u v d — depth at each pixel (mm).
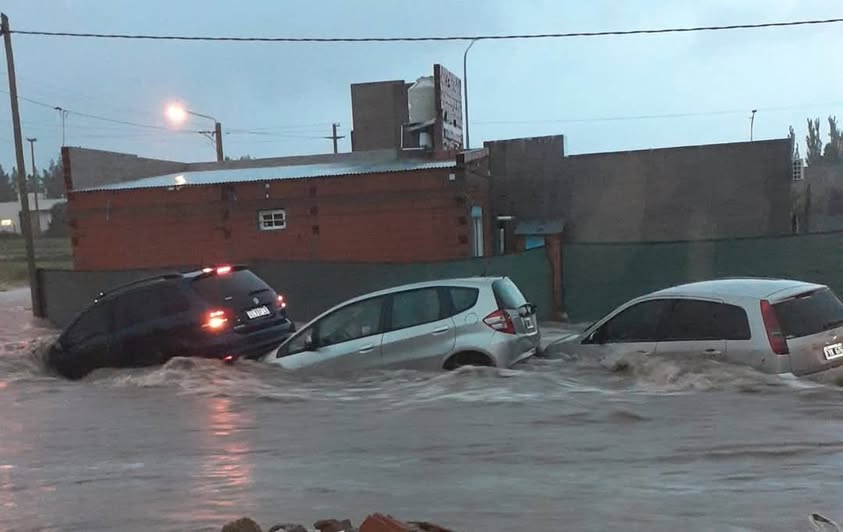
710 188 25594
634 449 6105
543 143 26578
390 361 9648
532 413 7406
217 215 22812
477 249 23188
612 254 14977
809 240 14023
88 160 25453
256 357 10891
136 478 5961
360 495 5293
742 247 14367
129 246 23406
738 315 8008
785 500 4773
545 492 5180
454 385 8609
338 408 8141
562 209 26531
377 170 22375
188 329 10680
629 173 26078
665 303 8648
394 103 34250
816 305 8047
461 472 5762
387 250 21719
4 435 7555
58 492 5652
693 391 7641
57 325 18328
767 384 7516
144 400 8969
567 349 9469
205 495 5434
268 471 6004
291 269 16719
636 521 4531
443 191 21344
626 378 8469
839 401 7047
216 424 7707
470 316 9523
